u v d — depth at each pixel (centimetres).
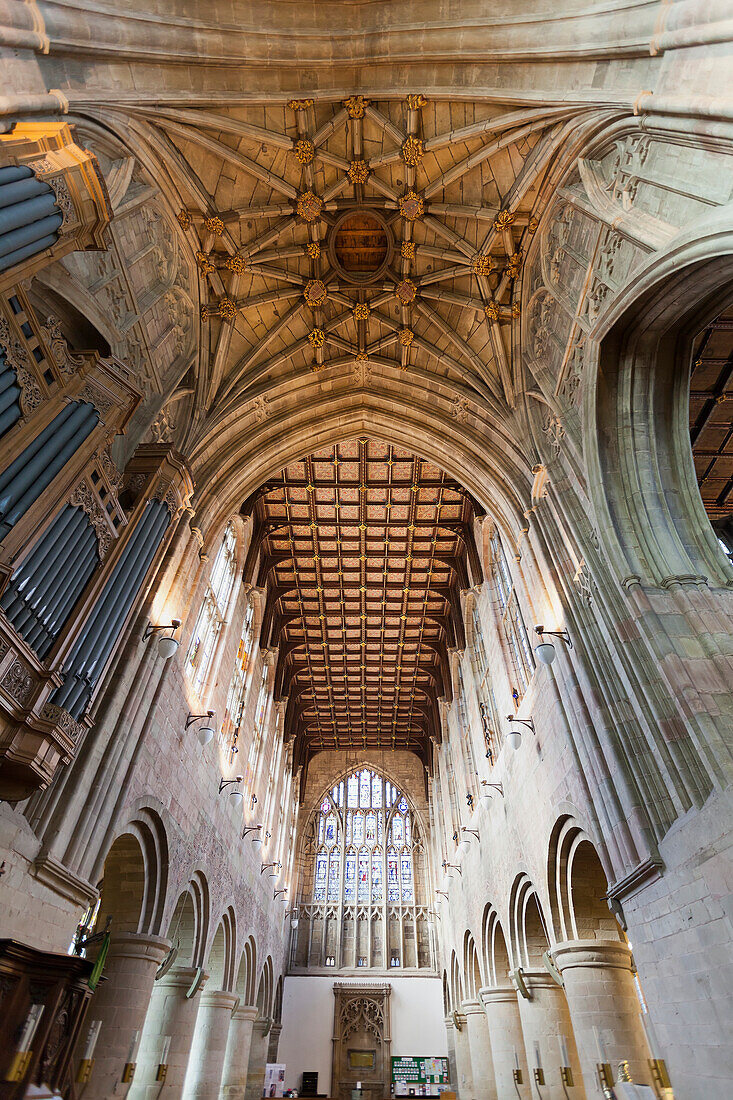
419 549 2339
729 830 682
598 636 1052
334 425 1655
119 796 941
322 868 3284
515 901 1512
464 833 2236
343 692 3216
